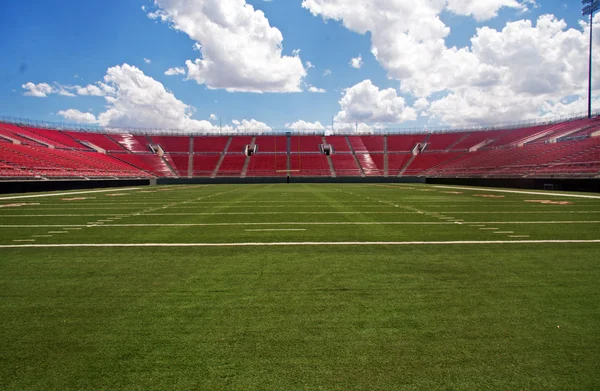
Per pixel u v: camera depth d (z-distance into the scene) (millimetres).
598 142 35438
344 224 11836
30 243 8969
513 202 19000
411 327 4215
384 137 68000
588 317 4465
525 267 6602
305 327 4230
